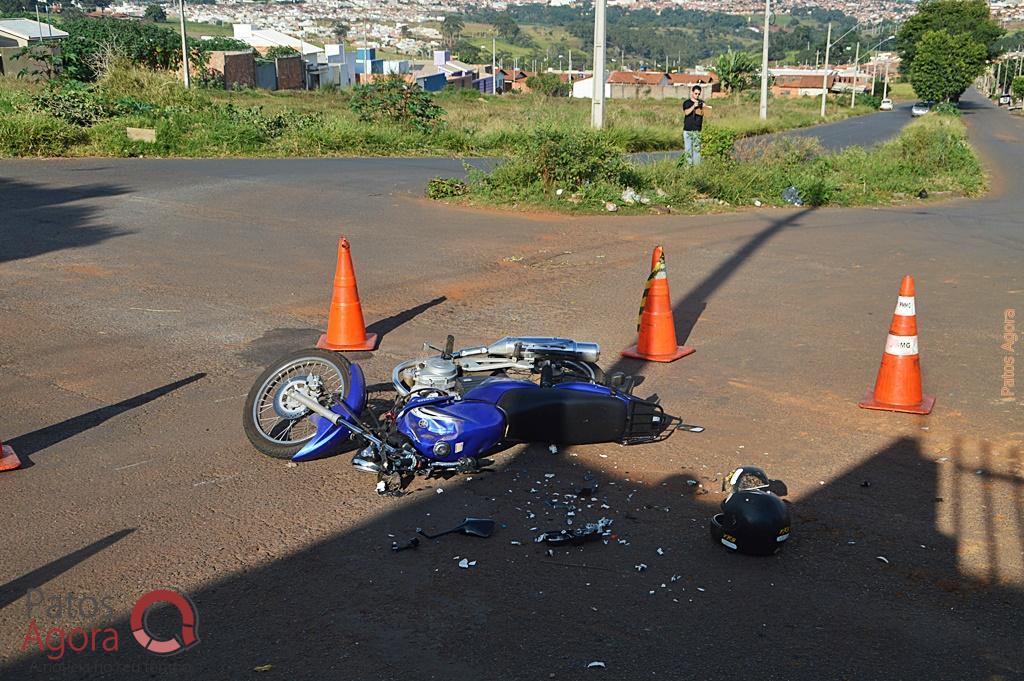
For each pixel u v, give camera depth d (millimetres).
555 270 11539
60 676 3682
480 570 4527
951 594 4332
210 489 5383
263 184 18203
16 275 10352
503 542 4816
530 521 5062
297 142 26453
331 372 6586
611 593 4324
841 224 16141
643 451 6047
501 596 4289
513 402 5895
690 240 13930
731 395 7137
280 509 5156
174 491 5344
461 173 21688
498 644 3906
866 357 8109
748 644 3922
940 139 28016
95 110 25703
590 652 3852
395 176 20578
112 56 35750
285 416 5922
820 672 3725
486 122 36875
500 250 12664
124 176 18641
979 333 8914
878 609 4203
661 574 4508
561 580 4438
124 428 6258
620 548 4770
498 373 6762
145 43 53188
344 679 3666
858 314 9602
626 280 11070
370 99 32875
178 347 8023
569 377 6594
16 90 32375
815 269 11945
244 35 93000
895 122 66250
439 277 10953
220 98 47594
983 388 7305
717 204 17844
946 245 14094
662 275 8000
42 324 8562
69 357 7680
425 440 5570
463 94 68500
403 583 4398
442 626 4039
